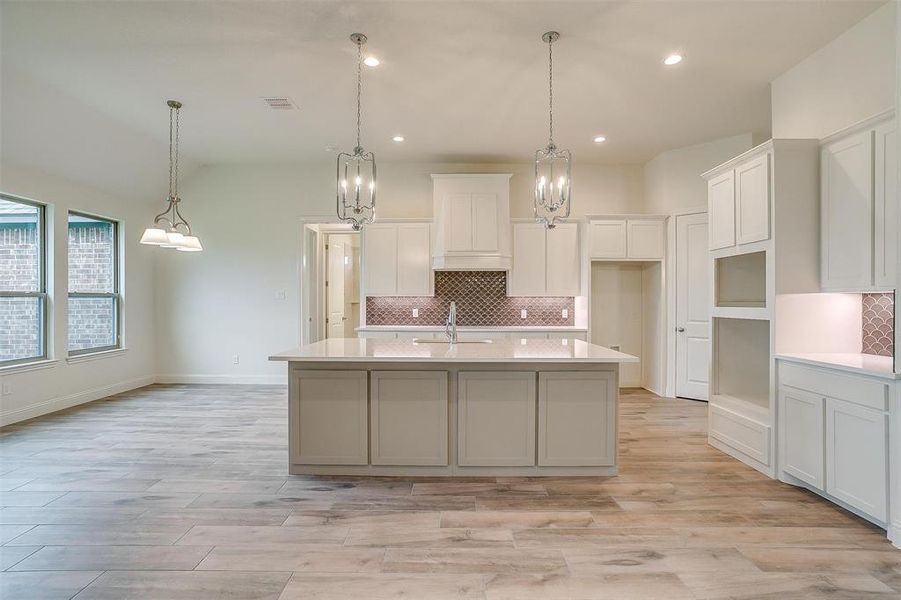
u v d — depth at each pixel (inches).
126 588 77.5
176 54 137.3
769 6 113.8
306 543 91.7
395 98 167.6
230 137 209.2
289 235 253.6
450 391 126.8
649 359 243.3
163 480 122.9
